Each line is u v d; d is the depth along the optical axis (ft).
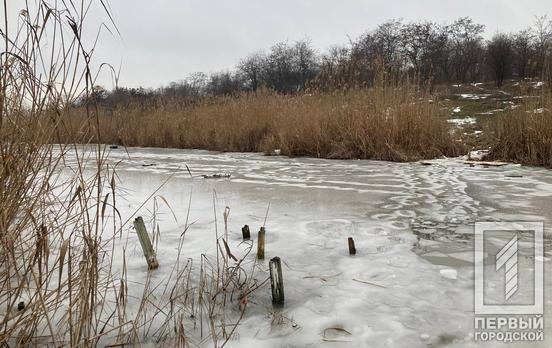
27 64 5.41
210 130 34.50
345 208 11.11
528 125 20.13
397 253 7.62
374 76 25.93
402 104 24.21
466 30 126.72
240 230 9.16
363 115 24.68
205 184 15.24
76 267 6.65
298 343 4.91
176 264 7.30
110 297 6.15
